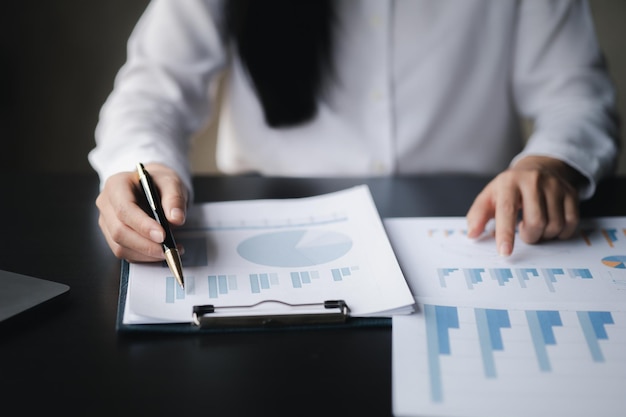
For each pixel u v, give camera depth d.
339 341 0.49
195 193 0.80
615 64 1.84
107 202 0.63
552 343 0.48
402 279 0.56
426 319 0.51
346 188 0.82
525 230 0.65
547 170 0.75
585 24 1.10
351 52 1.05
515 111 1.16
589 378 0.45
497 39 1.08
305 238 0.64
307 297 0.54
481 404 0.42
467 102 1.10
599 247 0.65
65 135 1.89
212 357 0.47
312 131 1.07
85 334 0.50
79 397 0.43
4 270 0.59
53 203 0.76
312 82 1.00
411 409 0.41
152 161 0.74
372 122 1.08
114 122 0.89
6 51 1.82
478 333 0.50
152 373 0.45
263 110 1.03
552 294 0.55
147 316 0.50
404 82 1.08
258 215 0.70
